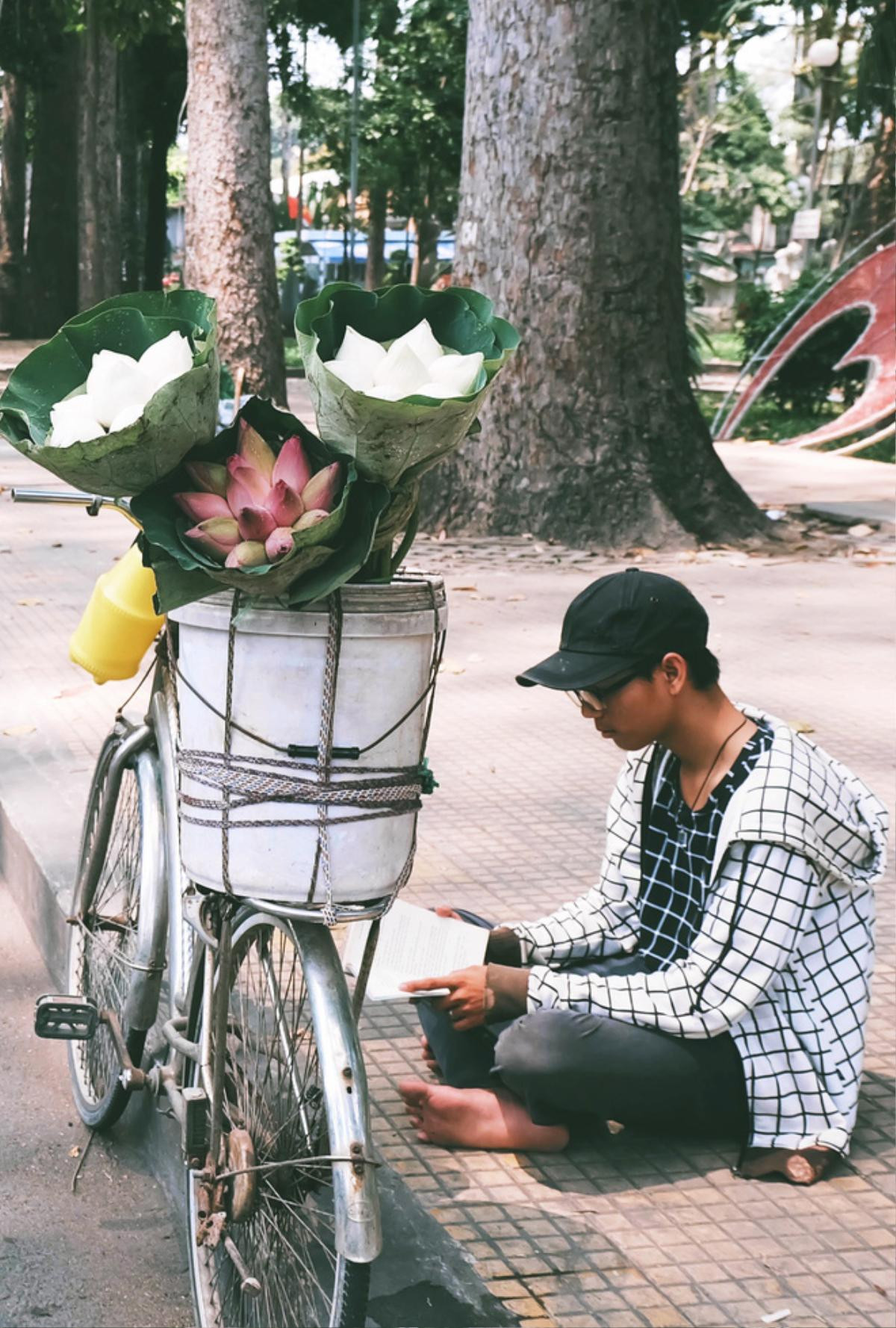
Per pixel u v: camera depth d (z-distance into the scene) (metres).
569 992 2.53
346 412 1.87
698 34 24.08
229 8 15.21
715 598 7.44
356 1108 2.01
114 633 2.55
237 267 15.56
